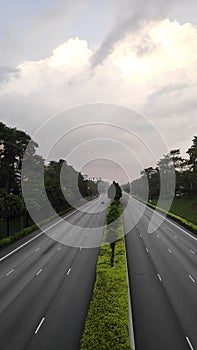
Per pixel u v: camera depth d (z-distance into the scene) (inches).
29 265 1117.7
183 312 706.2
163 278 957.2
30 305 751.7
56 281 932.0
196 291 841.5
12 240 1521.9
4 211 1524.4
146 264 1122.7
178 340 585.3
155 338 592.7
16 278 969.5
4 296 815.7
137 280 940.6
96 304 667.4
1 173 2148.1
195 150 3105.3
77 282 919.0
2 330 629.3
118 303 669.3
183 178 3344.0
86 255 1248.8
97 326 566.3
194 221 2074.3
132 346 545.3
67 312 708.7
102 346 498.9
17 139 2225.6
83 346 502.9
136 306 743.1
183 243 1493.6
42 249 1366.9
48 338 593.6
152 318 676.1
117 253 1160.8
